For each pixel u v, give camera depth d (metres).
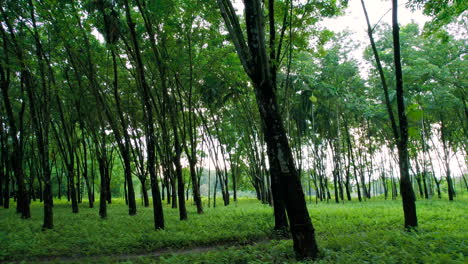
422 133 27.53
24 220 14.02
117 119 20.95
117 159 39.19
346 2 9.10
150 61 15.94
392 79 22.47
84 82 16.53
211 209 20.94
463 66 19.97
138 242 9.20
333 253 6.75
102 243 8.98
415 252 6.68
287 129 23.39
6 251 8.06
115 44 13.41
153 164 11.63
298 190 6.67
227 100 24.34
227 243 9.71
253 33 6.59
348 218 13.64
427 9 8.85
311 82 22.83
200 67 16.58
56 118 20.52
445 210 16.33
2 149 21.91
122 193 52.91
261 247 8.34
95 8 12.32
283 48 12.70
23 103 15.80
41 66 11.83
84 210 20.45
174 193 22.98
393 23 9.23
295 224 6.64
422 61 20.44
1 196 25.06
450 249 6.70
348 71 24.34
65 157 18.06
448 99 21.41
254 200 35.12
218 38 15.18
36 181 30.14
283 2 8.82
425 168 29.88
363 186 34.66
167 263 6.90
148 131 11.62
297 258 6.59
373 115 25.09
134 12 14.09
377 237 8.65
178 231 11.07
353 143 35.06
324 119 30.00
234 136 31.19
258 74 6.64
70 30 12.07
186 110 23.38
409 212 9.64
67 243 9.02
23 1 10.98
